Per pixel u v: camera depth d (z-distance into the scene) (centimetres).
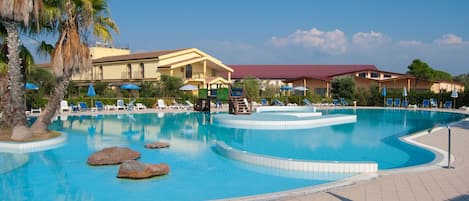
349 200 649
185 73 4381
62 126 2019
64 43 1495
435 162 993
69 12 1445
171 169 1037
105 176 955
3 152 1255
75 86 3853
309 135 1769
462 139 1442
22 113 1402
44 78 3556
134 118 2519
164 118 2538
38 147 1326
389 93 4131
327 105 4112
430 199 655
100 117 2533
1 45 1515
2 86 1503
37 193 820
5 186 868
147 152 1281
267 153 1327
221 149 1254
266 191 845
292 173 988
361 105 4250
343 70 6612
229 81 4512
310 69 6794
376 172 899
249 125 2097
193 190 850
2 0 1249
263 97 4144
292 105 3950
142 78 4288
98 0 1530
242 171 1015
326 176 953
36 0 1310
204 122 2311
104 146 1393
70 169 1026
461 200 649
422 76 5906
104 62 4622
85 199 782
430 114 3141
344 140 1620
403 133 1875
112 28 1644
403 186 738
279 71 6788
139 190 844
